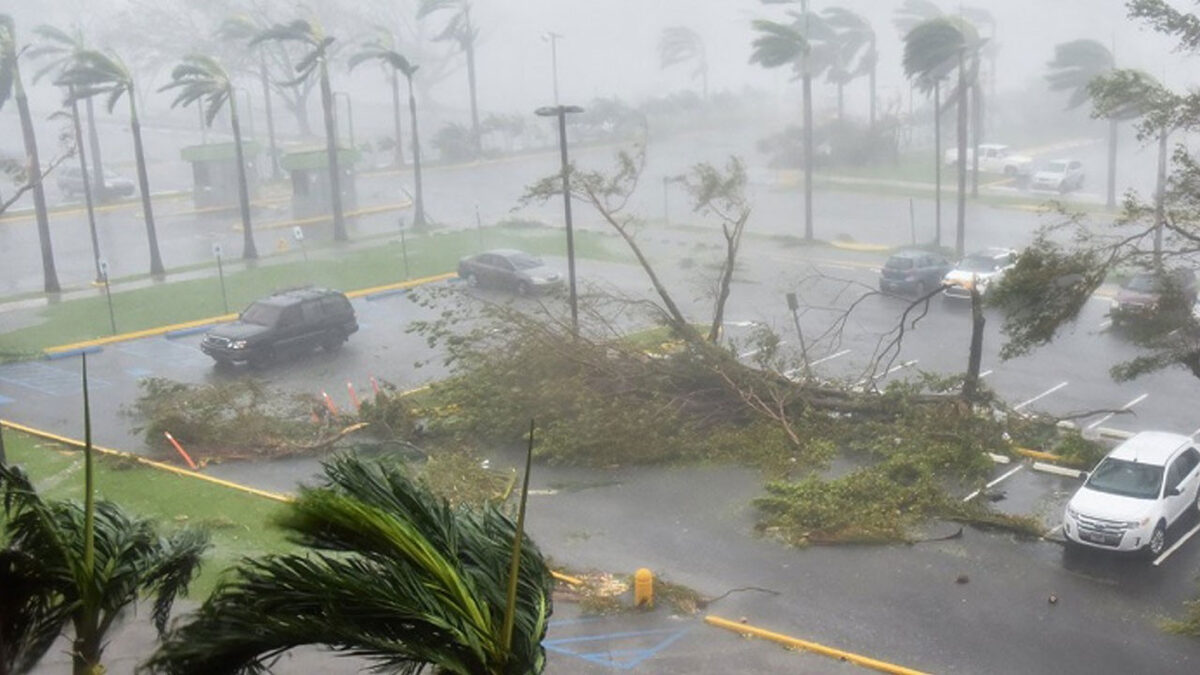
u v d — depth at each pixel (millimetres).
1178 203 21469
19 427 26297
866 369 26344
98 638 7918
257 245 50250
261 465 23719
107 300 38812
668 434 23609
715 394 24656
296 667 15398
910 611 16594
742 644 15820
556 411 23953
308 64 49406
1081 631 15859
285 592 5984
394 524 5938
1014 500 20828
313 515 5859
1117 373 20938
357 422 25656
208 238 52281
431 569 6020
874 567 18141
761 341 26016
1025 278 20719
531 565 6910
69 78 42469
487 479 21875
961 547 18781
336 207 49688
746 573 18062
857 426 23766
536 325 25375
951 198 58031
